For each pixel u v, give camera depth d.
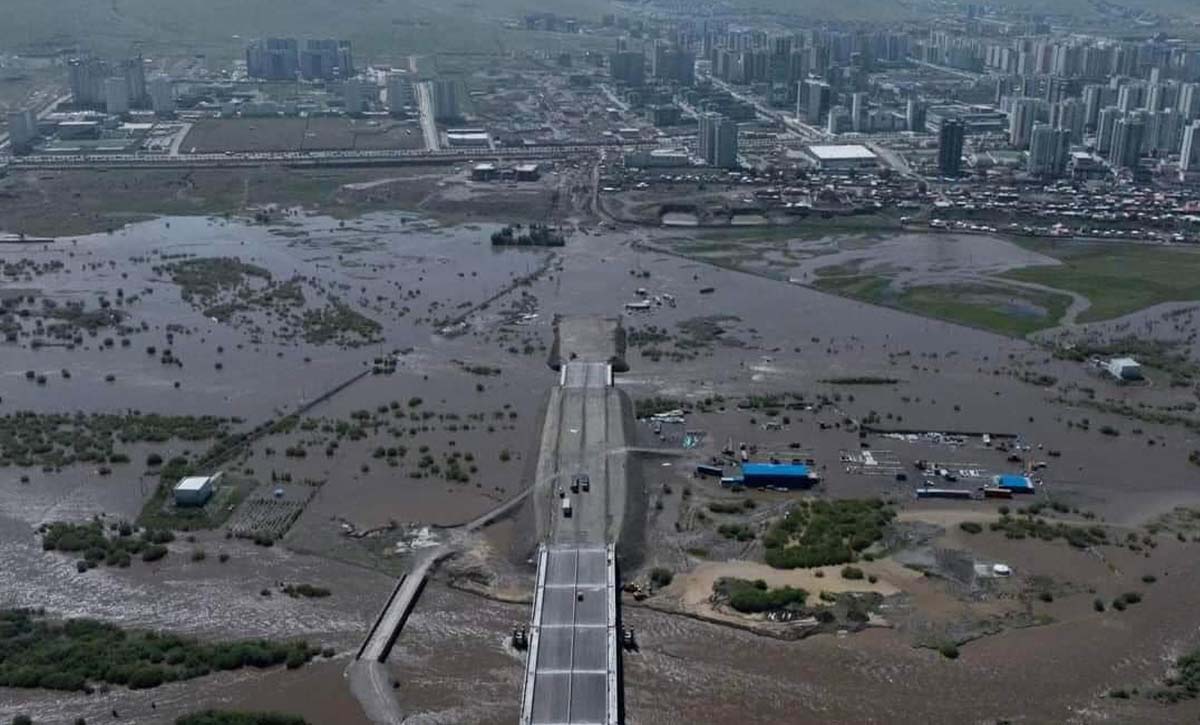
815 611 176.00
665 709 154.62
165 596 181.00
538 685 152.00
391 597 179.50
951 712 154.50
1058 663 165.12
